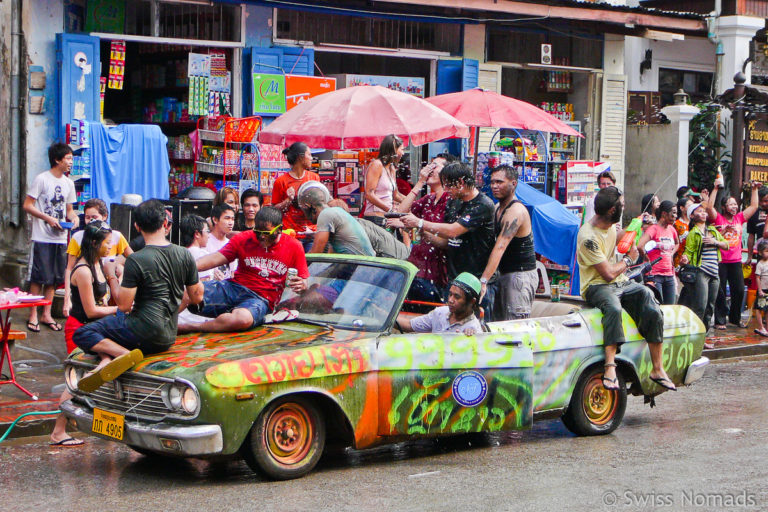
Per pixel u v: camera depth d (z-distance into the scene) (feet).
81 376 23.65
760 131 59.41
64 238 36.81
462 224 28.09
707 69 67.97
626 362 27.73
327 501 20.68
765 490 21.85
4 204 41.65
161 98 47.42
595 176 51.19
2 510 20.13
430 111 36.55
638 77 65.26
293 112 37.24
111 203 39.86
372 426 22.77
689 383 29.60
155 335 22.43
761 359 42.22
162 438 20.99
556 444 26.53
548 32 55.47
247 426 21.13
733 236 46.80
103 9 42.27
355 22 49.14
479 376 24.16
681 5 63.93
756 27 61.57
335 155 46.65
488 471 23.47
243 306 24.27
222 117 43.16
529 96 57.77
